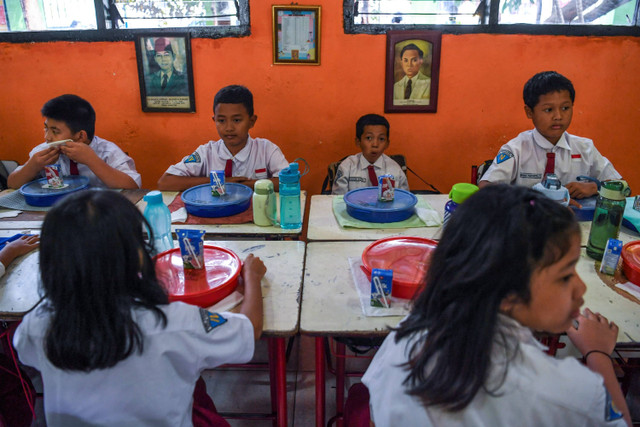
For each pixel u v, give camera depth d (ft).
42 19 8.70
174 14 8.68
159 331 2.72
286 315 3.72
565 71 8.70
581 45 8.54
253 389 6.00
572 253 2.11
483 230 2.09
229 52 8.57
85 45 8.57
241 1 8.28
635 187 9.49
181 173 7.31
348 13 8.36
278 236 5.75
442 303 2.26
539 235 2.03
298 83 8.77
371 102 8.91
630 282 4.15
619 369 5.76
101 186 7.09
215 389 5.99
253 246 4.99
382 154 8.38
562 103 6.33
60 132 7.04
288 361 6.48
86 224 2.48
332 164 8.29
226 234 5.40
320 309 3.82
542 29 8.46
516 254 2.02
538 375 2.07
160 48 8.53
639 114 9.00
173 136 9.14
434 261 2.36
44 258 2.54
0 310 3.75
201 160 7.55
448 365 2.12
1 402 4.01
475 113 8.98
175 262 4.32
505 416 2.09
